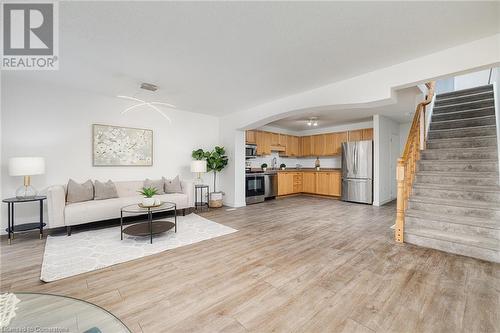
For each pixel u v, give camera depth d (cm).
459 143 384
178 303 174
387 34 218
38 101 358
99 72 310
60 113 378
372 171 586
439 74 251
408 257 255
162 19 196
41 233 320
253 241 311
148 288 195
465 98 481
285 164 821
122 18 194
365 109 504
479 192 303
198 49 247
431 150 394
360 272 222
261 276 215
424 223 306
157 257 259
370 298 179
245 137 617
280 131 766
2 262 242
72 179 387
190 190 473
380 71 297
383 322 152
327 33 217
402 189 303
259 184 632
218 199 550
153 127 488
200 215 468
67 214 327
